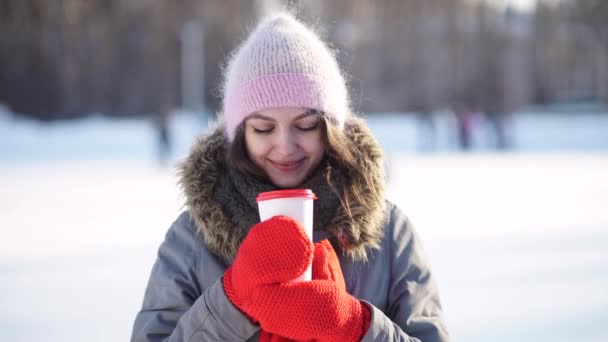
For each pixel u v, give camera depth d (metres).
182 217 1.63
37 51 43.31
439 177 12.88
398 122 34.38
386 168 1.61
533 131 27.59
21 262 5.35
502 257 5.42
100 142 24.34
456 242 6.14
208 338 1.34
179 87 45.94
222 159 1.58
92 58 44.72
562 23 52.84
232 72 1.55
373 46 50.00
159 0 46.88
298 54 1.46
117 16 46.31
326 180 1.51
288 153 1.45
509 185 11.47
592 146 23.08
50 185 11.93
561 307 3.90
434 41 50.94
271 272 1.21
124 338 3.40
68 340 3.36
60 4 44.81
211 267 1.53
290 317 1.22
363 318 1.33
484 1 52.50
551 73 51.62
